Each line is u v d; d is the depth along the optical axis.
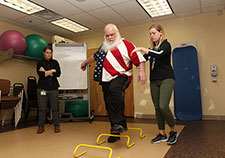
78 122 4.04
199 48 4.14
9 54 3.76
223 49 3.93
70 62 4.14
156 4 3.74
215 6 3.79
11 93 4.23
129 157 1.73
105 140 2.37
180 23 4.34
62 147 2.14
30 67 4.86
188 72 4.12
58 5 3.60
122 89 2.04
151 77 2.21
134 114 4.70
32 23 4.52
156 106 2.24
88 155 1.84
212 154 1.73
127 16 4.22
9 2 3.50
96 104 5.28
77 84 4.10
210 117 3.95
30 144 2.31
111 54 2.08
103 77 2.08
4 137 2.72
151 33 2.15
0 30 4.27
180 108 4.12
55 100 3.11
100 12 3.98
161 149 1.94
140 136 2.46
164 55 2.07
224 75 3.90
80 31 5.20
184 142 2.18
